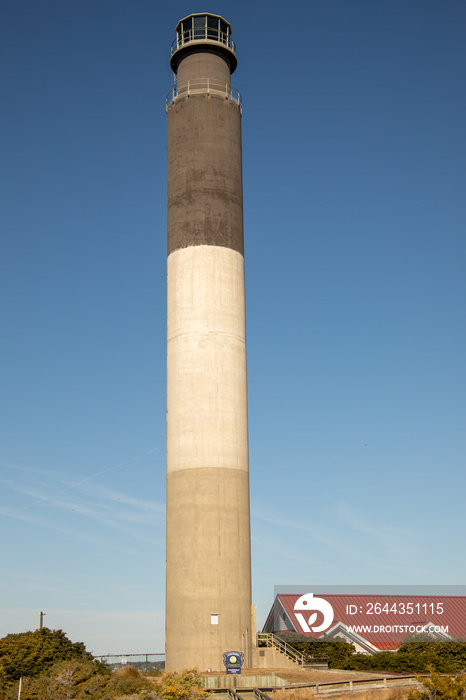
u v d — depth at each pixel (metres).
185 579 52.97
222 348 57.22
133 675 43.78
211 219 59.47
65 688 37.44
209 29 65.12
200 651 51.41
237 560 53.81
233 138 62.34
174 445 56.12
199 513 53.84
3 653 42.41
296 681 46.84
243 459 56.47
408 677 46.62
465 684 39.91
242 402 57.56
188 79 63.38
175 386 57.19
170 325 58.88
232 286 58.91
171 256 59.97
